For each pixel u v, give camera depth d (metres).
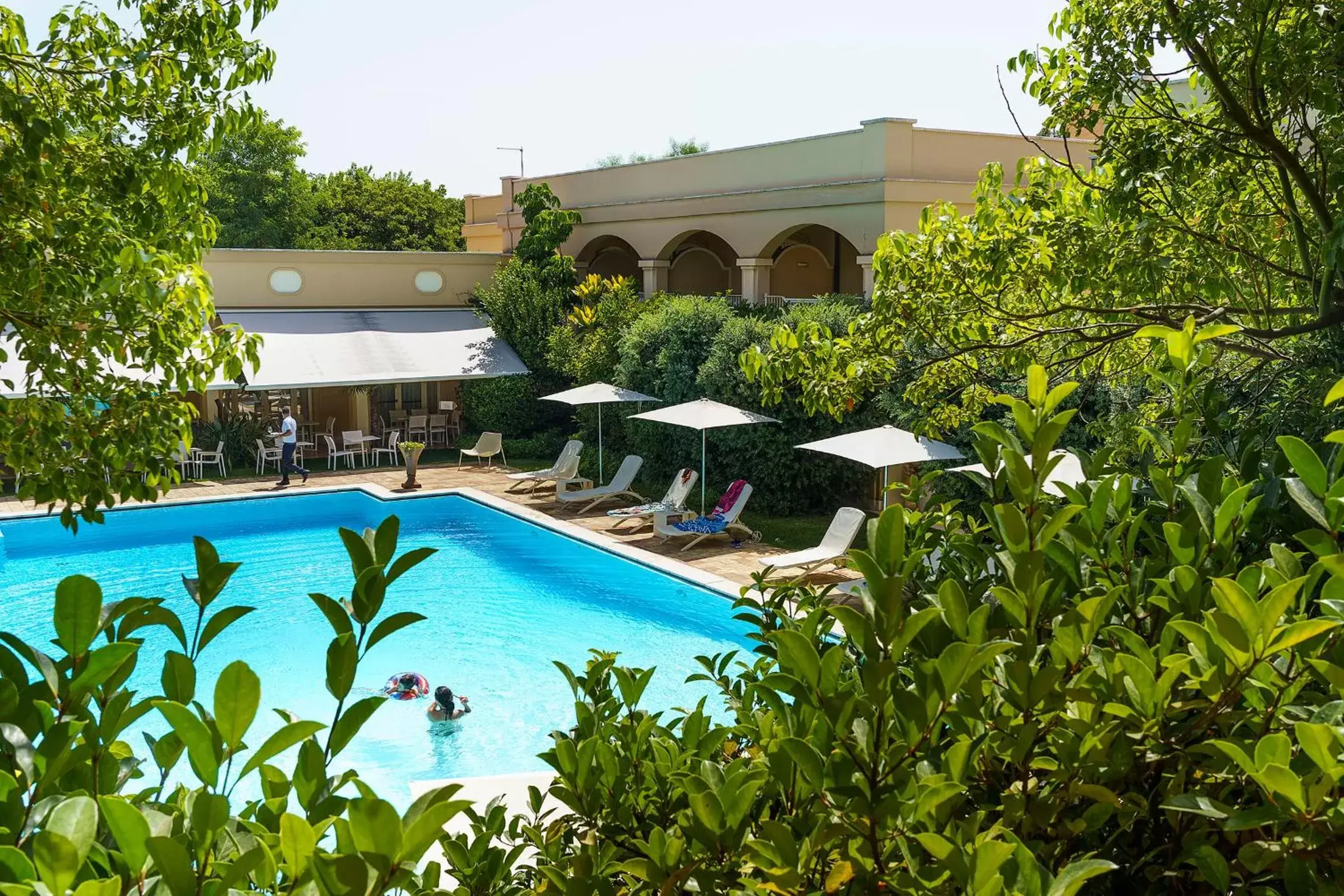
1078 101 9.15
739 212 26.89
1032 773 1.91
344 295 32.03
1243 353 8.30
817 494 21.75
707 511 22.72
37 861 1.07
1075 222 8.95
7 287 6.46
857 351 10.52
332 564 19.36
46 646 14.90
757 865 1.62
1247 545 2.47
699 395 22.70
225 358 7.65
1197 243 8.85
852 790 1.58
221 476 26.91
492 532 21.66
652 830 2.13
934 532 2.80
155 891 1.23
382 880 1.11
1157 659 1.88
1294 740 1.71
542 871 2.27
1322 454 2.46
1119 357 10.43
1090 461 2.48
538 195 31.36
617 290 27.81
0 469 24.33
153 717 11.99
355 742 11.65
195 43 7.34
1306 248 8.04
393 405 32.16
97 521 7.28
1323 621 1.54
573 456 24.53
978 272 9.78
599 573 18.55
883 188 22.91
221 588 1.75
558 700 12.88
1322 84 7.18
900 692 1.54
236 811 8.95
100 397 7.17
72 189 7.01
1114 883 1.86
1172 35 8.05
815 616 2.32
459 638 15.23
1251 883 1.67
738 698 3.16
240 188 53.88
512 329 30.88
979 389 10.80
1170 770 1.87
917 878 1.51
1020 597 1.77
